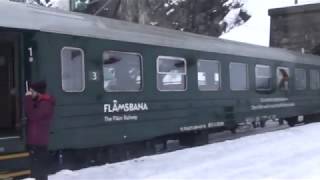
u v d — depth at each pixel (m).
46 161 7.69
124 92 11.26
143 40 11.87
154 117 12.06
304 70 20.02
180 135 13.88
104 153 11.14
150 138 11.93
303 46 34.12
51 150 9.55
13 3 9.27
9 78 9.88
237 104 15.34
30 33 9.27
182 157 10.95
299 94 19.52
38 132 7.57
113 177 8.79
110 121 10.86
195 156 11.08
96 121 10.52
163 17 37.84
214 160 10.54
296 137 14.63
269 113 17.23
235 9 42.72
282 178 8.63
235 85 15.32
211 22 40.97
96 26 10.76
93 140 10.45
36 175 7.65
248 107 15.94
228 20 41.97
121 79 11.21
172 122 12.62
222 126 14.60
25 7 9.43
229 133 18.36
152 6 37.16
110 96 10.89
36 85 7.62
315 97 20.94
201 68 13.83
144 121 11.76
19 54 9.09
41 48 9.45
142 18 36.09
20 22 9.14
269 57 17.33
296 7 34.34
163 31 12.84
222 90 14.62
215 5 41.50
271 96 17.39
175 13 38.69
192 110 13.35
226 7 42.59
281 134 15.44
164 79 12.45
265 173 9.09
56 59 9.73
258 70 16.64
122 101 11.19
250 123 16.11
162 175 8.94
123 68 11.28
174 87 12.80
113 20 11.52
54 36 9.71
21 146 8.85
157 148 14.09
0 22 8.84
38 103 7.57
